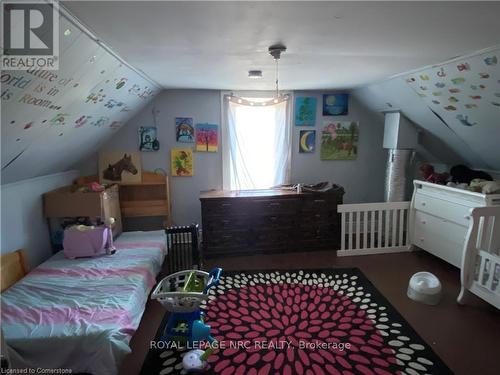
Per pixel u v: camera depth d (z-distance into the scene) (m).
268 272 3.24
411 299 2.71
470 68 2.32
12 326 1.82
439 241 3.25
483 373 1.88
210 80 3.28
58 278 2.41
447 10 1.47
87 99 2.36
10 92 1.59
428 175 3.67
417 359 2.00
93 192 3.07
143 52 2.14
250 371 1.94
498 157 3.16
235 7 1.42
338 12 1.49
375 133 4.36
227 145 4.03
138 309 2.19
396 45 2.04
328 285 2.97
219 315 2.52
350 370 1.93
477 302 2.65
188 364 1.90
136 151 3.89
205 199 3.53
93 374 1.72
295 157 4.26
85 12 1.44
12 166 2.31
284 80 3.33
